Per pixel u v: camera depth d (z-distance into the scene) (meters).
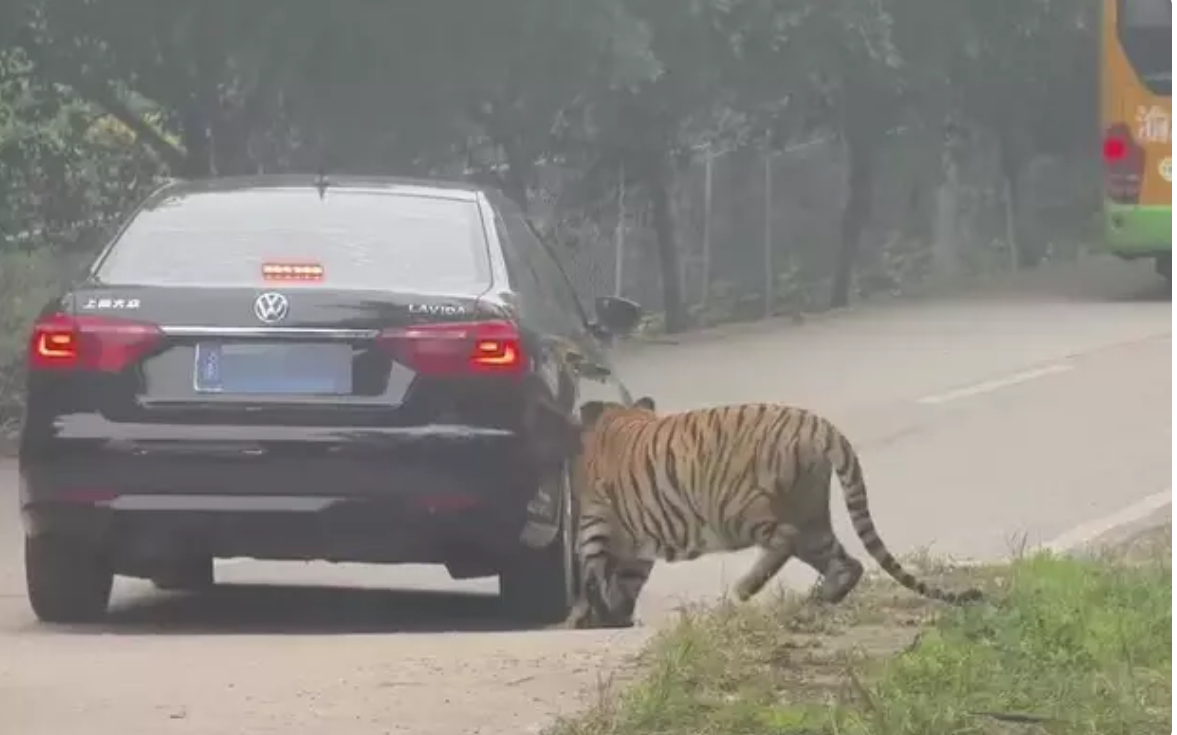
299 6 23.08
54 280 26.75
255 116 24.81
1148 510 16.67
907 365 26.34
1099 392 23.59
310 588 14.66
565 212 32.38
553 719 8.98
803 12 29.36
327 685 9.79
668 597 13.89
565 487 12.61
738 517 11.98
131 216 12.91
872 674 9.44
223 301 11.93
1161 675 9.47
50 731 9.00
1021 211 44.56
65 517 11.95
